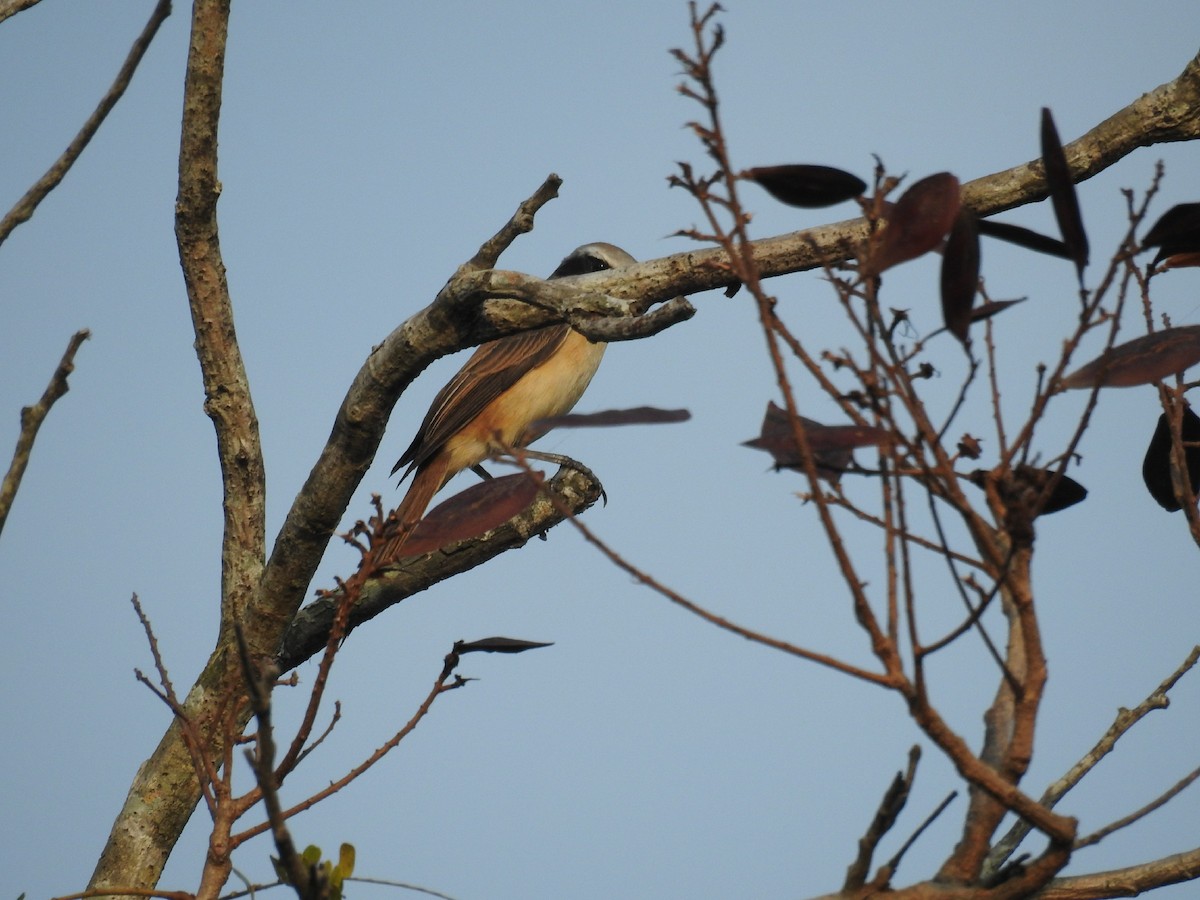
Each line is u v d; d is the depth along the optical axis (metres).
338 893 4.77
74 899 5.19
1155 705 5.03
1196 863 4.15
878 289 3.68
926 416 3.62
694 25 3.64
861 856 3.79
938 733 3.54
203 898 4.70
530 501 4.49
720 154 3.62
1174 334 3.82
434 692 5.06
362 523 4.69
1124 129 7.56
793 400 3.50
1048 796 4.94
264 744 3.71
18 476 4.70
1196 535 4.64
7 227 5.33
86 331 4.75
